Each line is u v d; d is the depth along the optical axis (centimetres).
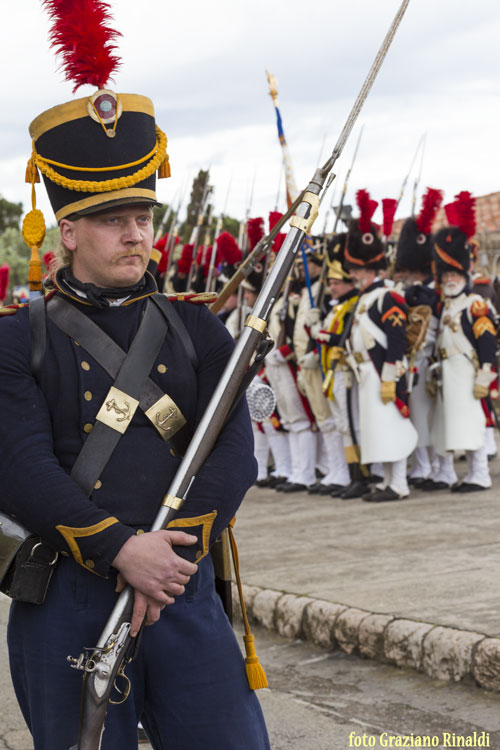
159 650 232
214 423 235
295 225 252
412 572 591
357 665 499
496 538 667
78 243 242
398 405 865
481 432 883
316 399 961
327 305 1009
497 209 1836
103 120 236
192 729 234
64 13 248
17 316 243
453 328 884
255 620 585
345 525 769
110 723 230
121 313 244
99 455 234
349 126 256
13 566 232
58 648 230
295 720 429
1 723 442
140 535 224
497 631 459
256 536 754
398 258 990
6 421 232
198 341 250
